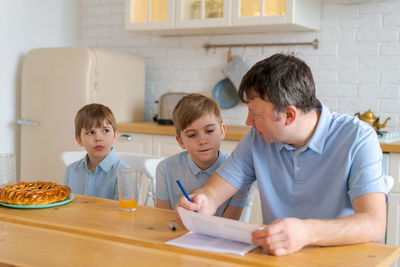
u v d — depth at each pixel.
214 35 3.75
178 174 1.92
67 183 2.20
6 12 3.63
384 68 3.18
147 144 3.41
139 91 3.94
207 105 1.76
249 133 1.66
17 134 3.79
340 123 1.49
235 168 1.63
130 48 4.11
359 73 3.26
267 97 1.32
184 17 3.43
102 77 3.56
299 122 1.40
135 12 3.64
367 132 1.44
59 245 1.22
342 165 1.44
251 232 1.18
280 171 1.56
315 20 3.30
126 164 2.24
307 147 1.47
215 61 3.76
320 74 3.38
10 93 3.71
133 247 1.21
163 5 3.52
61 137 3.52
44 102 3.57
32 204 1.60
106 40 4.21
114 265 1.08
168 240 1.27
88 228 1.38
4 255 1.15
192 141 1.77
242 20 3.20
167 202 1.95
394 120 3.17
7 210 1.58
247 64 3.64
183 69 3.89
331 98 3.36
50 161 3.57
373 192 1.34
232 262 1.12
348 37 3.28
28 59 3.65
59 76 3.51
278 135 1.41
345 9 3.28
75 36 4.29
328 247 1.22
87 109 2.12
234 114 3.70
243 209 1.85
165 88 3.99
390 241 2.59
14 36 3.71
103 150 2.13
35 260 1.11
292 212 1.55
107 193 2.12
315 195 1.50
